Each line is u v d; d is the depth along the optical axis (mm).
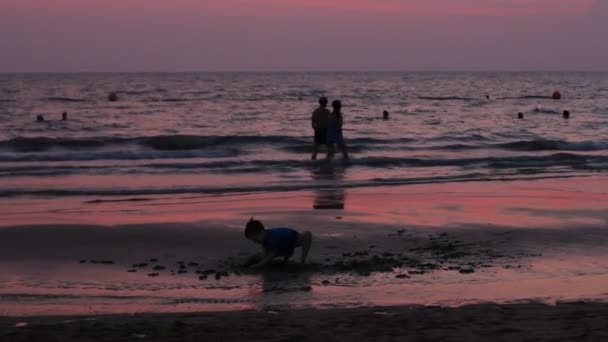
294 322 6180
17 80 152125
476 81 159875
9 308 7055
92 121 37312
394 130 32219
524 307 6832
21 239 10445
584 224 11922
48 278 8422
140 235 10789
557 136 30000
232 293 7734
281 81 152250
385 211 12922
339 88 105875
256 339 5516
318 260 9320
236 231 11109
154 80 159750
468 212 12930
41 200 14250
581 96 80938
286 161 20578
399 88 107812
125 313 6832
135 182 16688
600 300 7336
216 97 72188
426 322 6090
